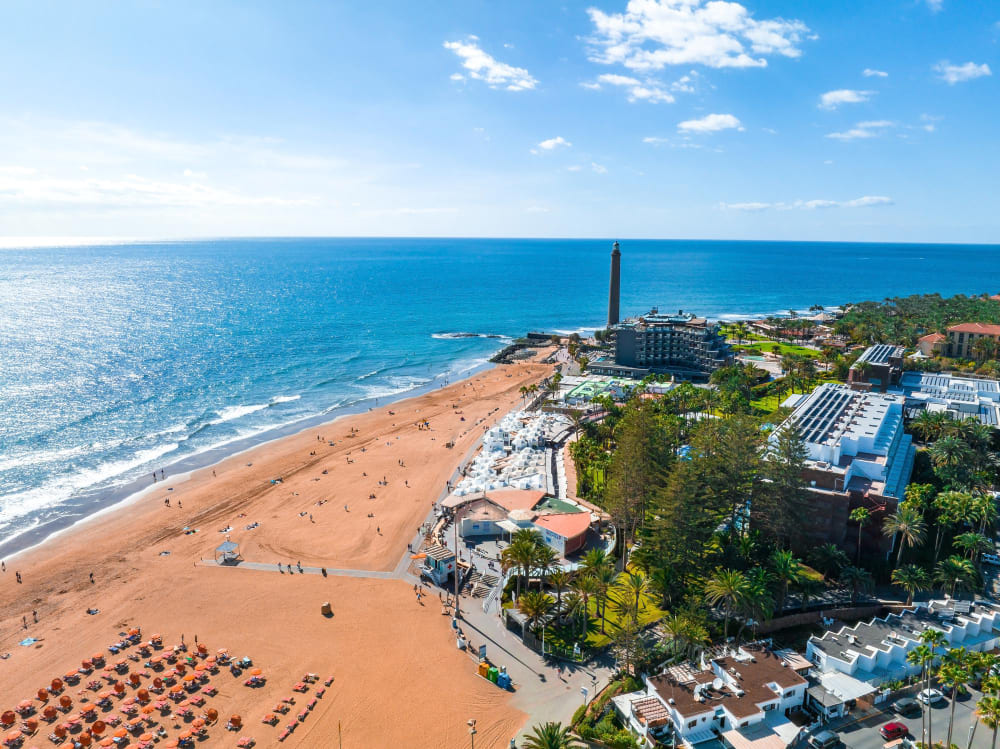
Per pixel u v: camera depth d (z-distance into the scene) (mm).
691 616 71875
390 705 66188
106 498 122375
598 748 59312
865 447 99250
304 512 114625
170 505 118562
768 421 133875
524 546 79625
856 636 71188
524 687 68625
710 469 92500
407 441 154375
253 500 120625
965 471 105188
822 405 121562
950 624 72875
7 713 63750
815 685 65250
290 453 147625
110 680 70438
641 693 64562
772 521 89000
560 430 151125
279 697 67625
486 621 81000
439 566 90562
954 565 79250
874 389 154000
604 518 105812
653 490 95562
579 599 77062
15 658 74250
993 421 130250
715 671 67062
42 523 111500
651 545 87812
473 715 64562
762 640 72812
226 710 65688
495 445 141875
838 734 59750
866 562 87188
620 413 144625
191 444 154500
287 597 86812
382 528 107500
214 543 103062
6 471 133375
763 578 76125
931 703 63875
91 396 188125
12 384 195750
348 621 81062
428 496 120625
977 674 62281
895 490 97750
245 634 78812
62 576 93000
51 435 155625
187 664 73250
